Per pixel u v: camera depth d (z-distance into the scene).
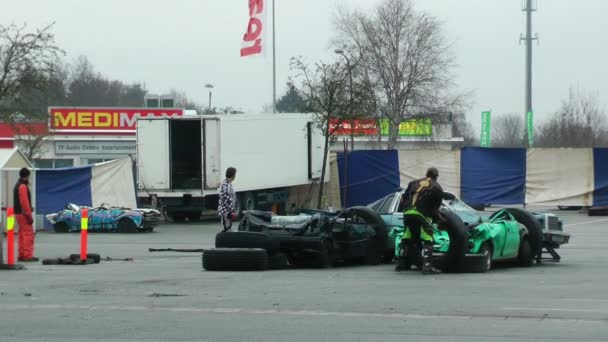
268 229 16.77
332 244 16.61
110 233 29.67
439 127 59.62
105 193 33.03
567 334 8.73
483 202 37.56
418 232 15.34
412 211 14.95
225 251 15.98
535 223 17.06
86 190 32.59
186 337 8.68
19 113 39.53
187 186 34.09
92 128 52.81
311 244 16.30
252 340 8.50
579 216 37.47
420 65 58.81
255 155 35.81
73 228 30.17
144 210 30.23
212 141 33.91
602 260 18.67
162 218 37.34
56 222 30.28
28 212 18.28
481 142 59.06
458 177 37.53
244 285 13.34
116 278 14.52
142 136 33.53
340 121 37.78
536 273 15.46
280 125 37.03
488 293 12.20
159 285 13.34
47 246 23.69
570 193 37.94
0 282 13.84
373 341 8.41
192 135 34.09
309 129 38.25
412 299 11.49
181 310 10.55
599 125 64.31
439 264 15.40
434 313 10.20
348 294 12.09
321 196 36.22
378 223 17.55
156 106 58.84
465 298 11.61
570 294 12.11
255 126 35.78
